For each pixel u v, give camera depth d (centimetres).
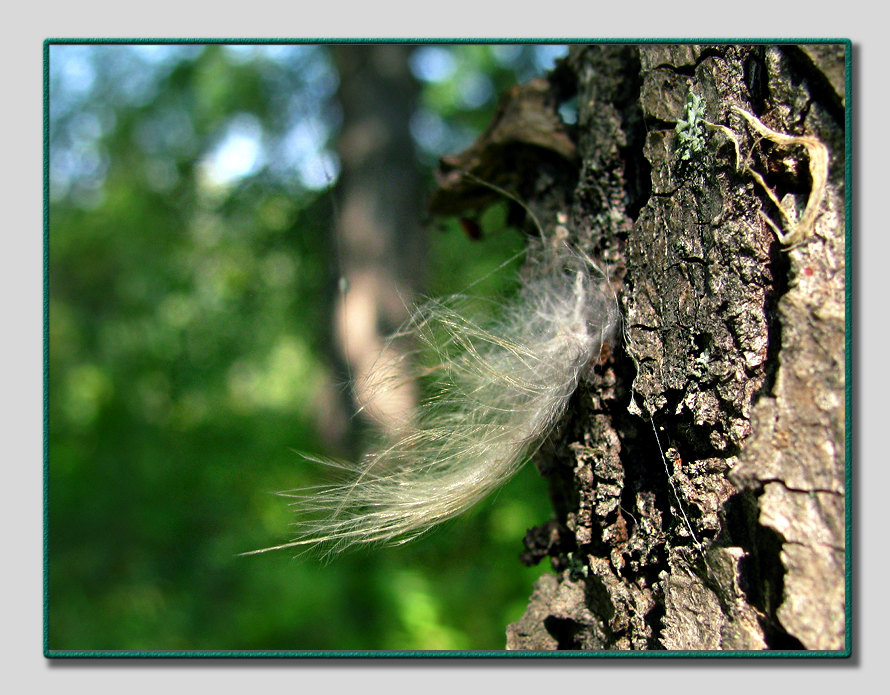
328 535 36
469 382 36
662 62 34
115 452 112
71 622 93
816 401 31
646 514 33
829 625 31
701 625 32
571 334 35
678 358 33
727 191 32
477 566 73
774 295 32
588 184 36
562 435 36
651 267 33
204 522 106
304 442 96
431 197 42
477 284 39
